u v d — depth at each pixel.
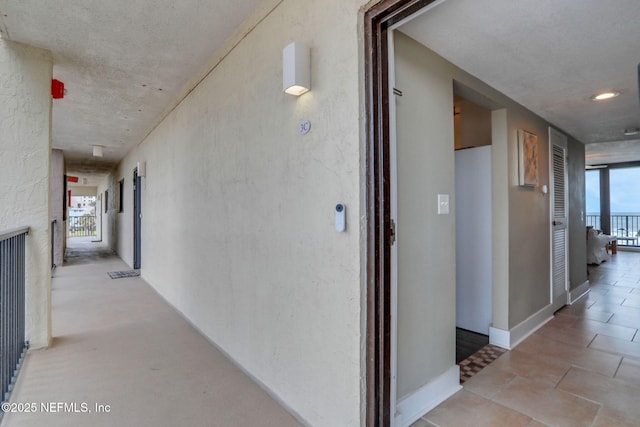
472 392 2.04
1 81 2.52
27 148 2.61
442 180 2.05
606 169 9.11
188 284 3.35
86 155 7.23
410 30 1.78
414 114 1.86
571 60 2.13
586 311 3.63
